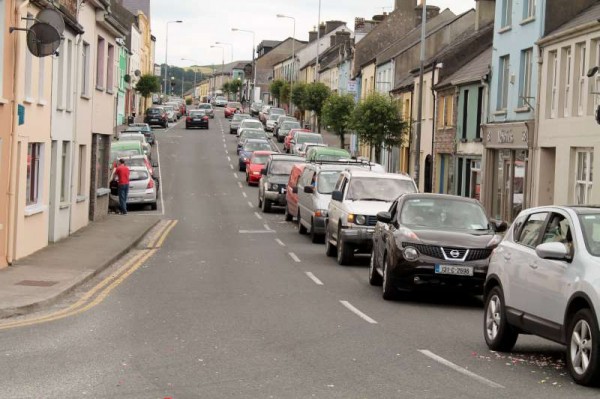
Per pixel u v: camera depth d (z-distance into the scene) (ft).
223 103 557.74
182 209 138.82
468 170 143.95
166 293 56.75
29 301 48.65
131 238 91.45
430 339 42.16
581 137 98.17
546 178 110.63
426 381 32.42
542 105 110.22
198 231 108.37
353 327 44.91
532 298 36.32
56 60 81.87
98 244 84.33
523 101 118.01
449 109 154.61
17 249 68.80
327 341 40.52
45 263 67.82
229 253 84.53
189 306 51.13
